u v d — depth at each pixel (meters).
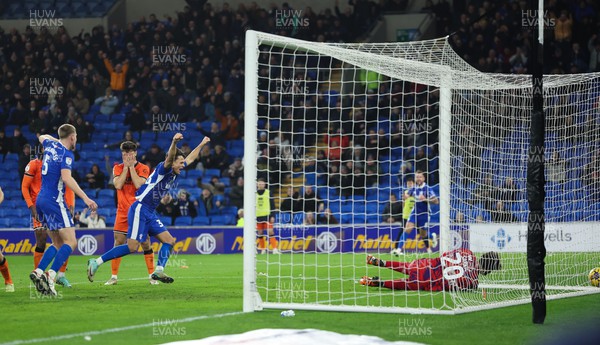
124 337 9.05
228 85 35.16
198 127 33.94
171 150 14.16
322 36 35.81
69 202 15.98
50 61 36.09
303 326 9.87
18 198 32.69
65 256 13.32
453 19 35.47
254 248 11.46
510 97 16.47
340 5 38.62
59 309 11.65
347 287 14.88
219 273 19.12
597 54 32.78
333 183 31.02
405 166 30.52
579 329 9.58
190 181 32.41
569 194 19.05
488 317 10.79
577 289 14.41
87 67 36.75
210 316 10.83
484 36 33.72
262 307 11.50
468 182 13.84
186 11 37.09
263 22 36.41
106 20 39.44
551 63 32.59
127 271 20.05
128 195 15.59
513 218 16.09
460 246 14.03
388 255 25.36
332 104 33.09
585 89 17.62
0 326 9.90
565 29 33.16
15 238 27.94
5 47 37.41
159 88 35.69
